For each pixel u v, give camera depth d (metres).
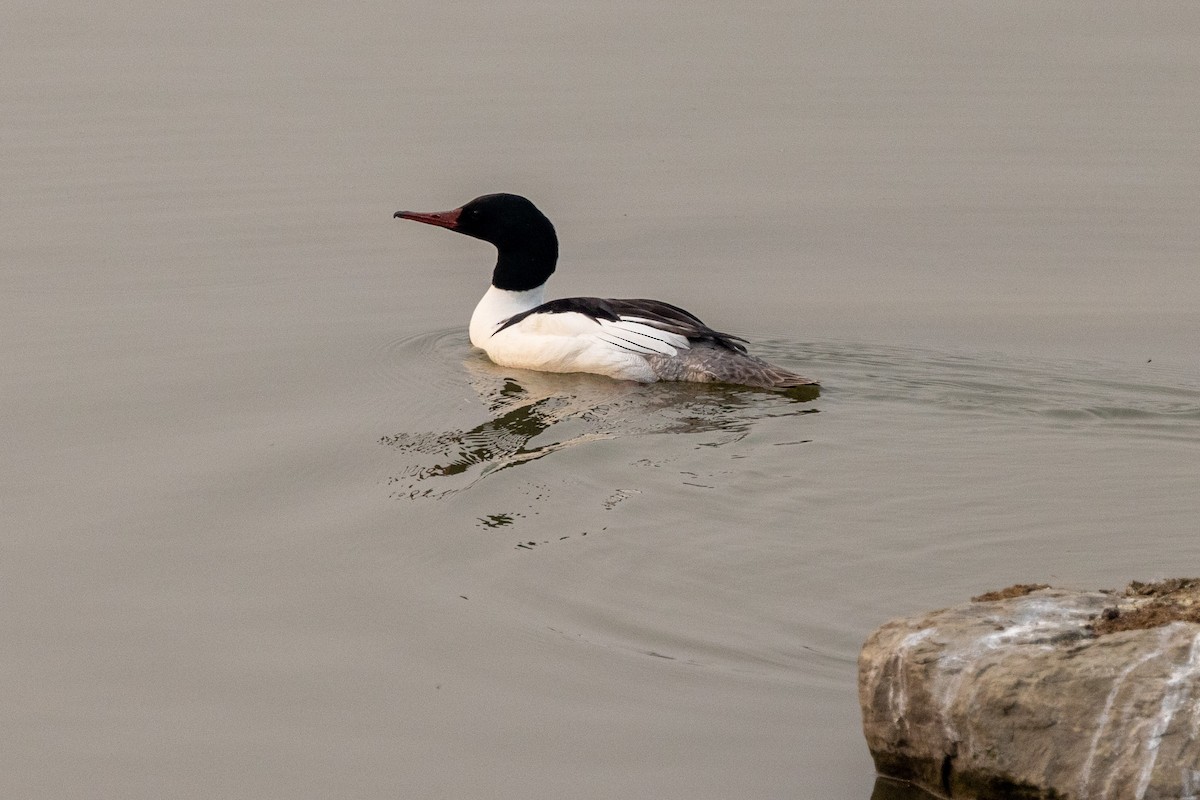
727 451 13.97
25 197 22.44
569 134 24.67
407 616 11.14
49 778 9.40
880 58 28.25
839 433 14.39
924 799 8.49
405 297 19.52
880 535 12.09
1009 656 8.11
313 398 16.03
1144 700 7.65
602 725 9.56
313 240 21.19
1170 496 12.75
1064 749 7.75
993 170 23.27
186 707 10.12
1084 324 18.03
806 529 12.22
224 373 16.81
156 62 27.98
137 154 24.05
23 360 17.19
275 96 26.39
